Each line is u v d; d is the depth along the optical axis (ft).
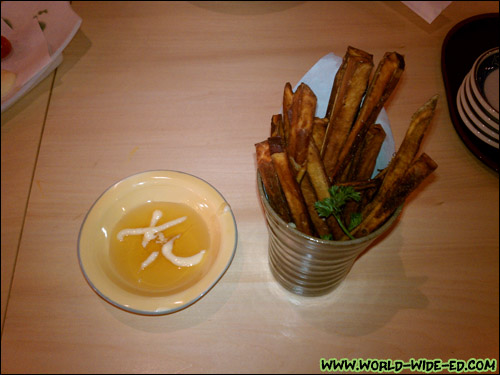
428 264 0.89
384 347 0.81
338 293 0.87
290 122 0.67
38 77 1.12
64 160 1.03
